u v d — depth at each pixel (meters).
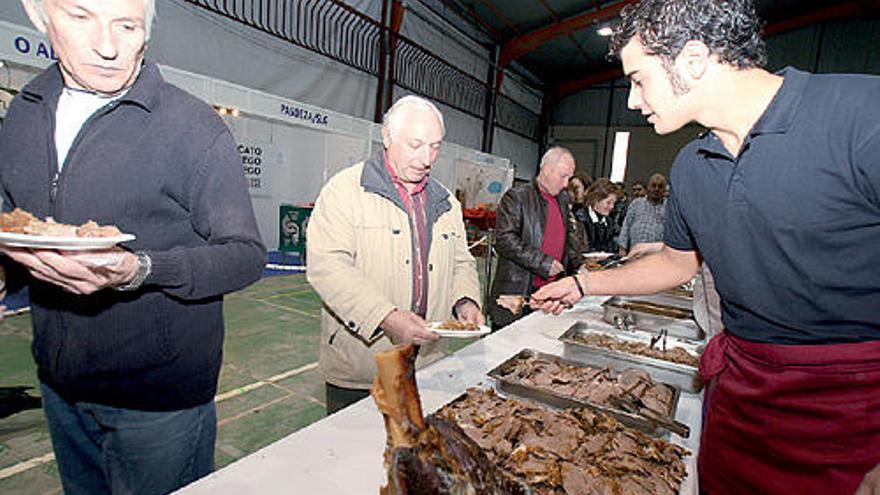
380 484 1.00
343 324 1.74
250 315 4.94
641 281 1.63
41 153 1.07
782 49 12.93
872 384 1.06
